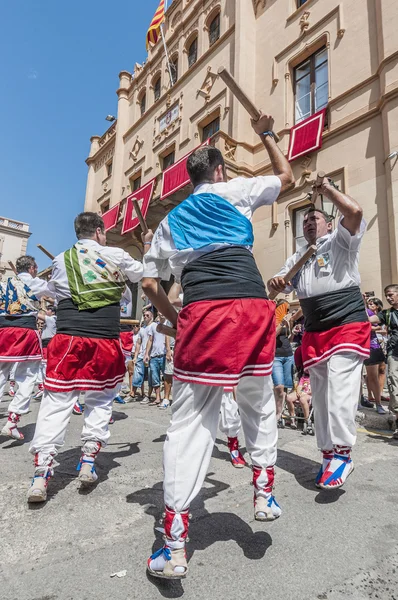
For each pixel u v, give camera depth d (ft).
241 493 7.77
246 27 38.52
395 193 24.54
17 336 12.02
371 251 25.84
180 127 47.57
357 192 27.53
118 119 62.49
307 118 31.63
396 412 13.55
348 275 8.34
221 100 40.70
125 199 51.78
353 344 7.90
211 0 45.60
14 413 11.76
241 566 5.15
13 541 5.82
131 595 4.57
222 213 5.48
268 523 6.41
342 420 7.64
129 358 22.75
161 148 51.06
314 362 8.41
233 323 4.89
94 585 4.75
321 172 7.95
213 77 42.60
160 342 21.59
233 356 4.84
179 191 39.55
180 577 4.48
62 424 7.82
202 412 5.03
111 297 8.66
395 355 13.93
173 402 5.18
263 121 6.34
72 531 6.14
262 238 34.01
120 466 9.51
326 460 8.25
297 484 8.25
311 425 13.42
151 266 5.76
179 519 4.68
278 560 5.30
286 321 15.48
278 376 14.90
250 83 37.63
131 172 57.82
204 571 5.04
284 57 35.47
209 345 4.85
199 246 5.28
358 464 9.61
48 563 5.23
